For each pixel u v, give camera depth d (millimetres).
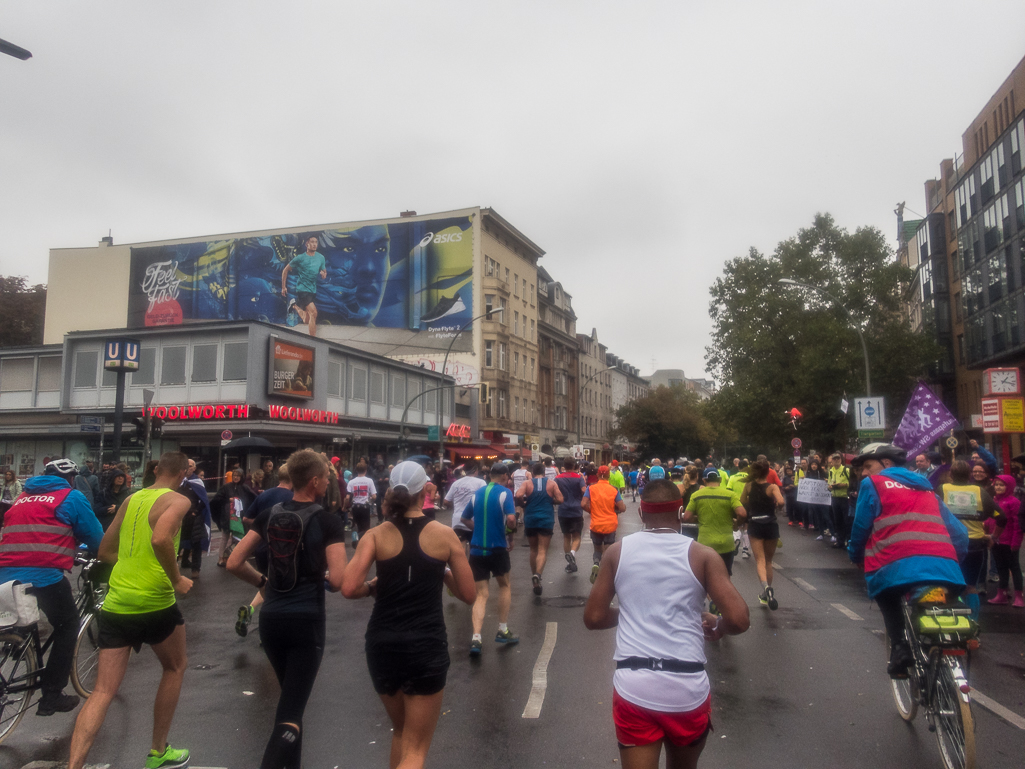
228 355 34250
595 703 5965
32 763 4918
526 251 66438
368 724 5562
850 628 8719
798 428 47656
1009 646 7863
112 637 4660
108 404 35906
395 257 54500
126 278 57938
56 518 5766
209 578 13312
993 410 21422
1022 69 36844
